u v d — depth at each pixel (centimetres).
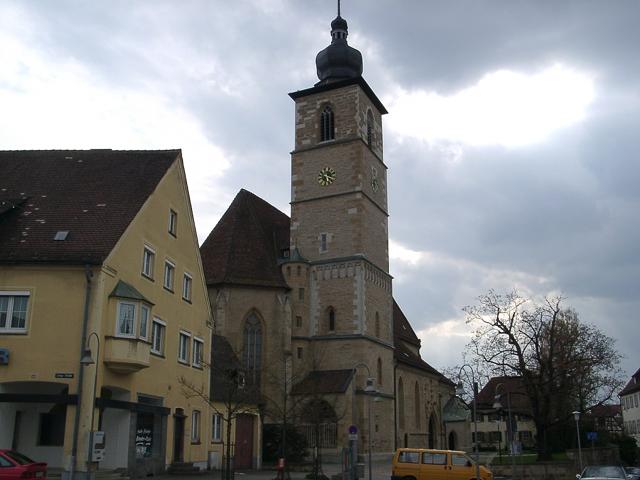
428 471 3703
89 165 3750
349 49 7162
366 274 6444
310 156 6869
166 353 3700
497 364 5222
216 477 3525
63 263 3025
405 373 7606
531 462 4775
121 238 3197
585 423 7106
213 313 5941
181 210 4019
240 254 6256
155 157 3838
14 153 3834
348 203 6550
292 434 5025
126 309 3125
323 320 6338
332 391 5819
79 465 2812
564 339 5416
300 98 7125
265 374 5741
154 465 3453
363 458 5875
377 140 7256
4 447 2927
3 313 3008
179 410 3834
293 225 6725
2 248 3089
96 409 2930
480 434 12231
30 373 2930
